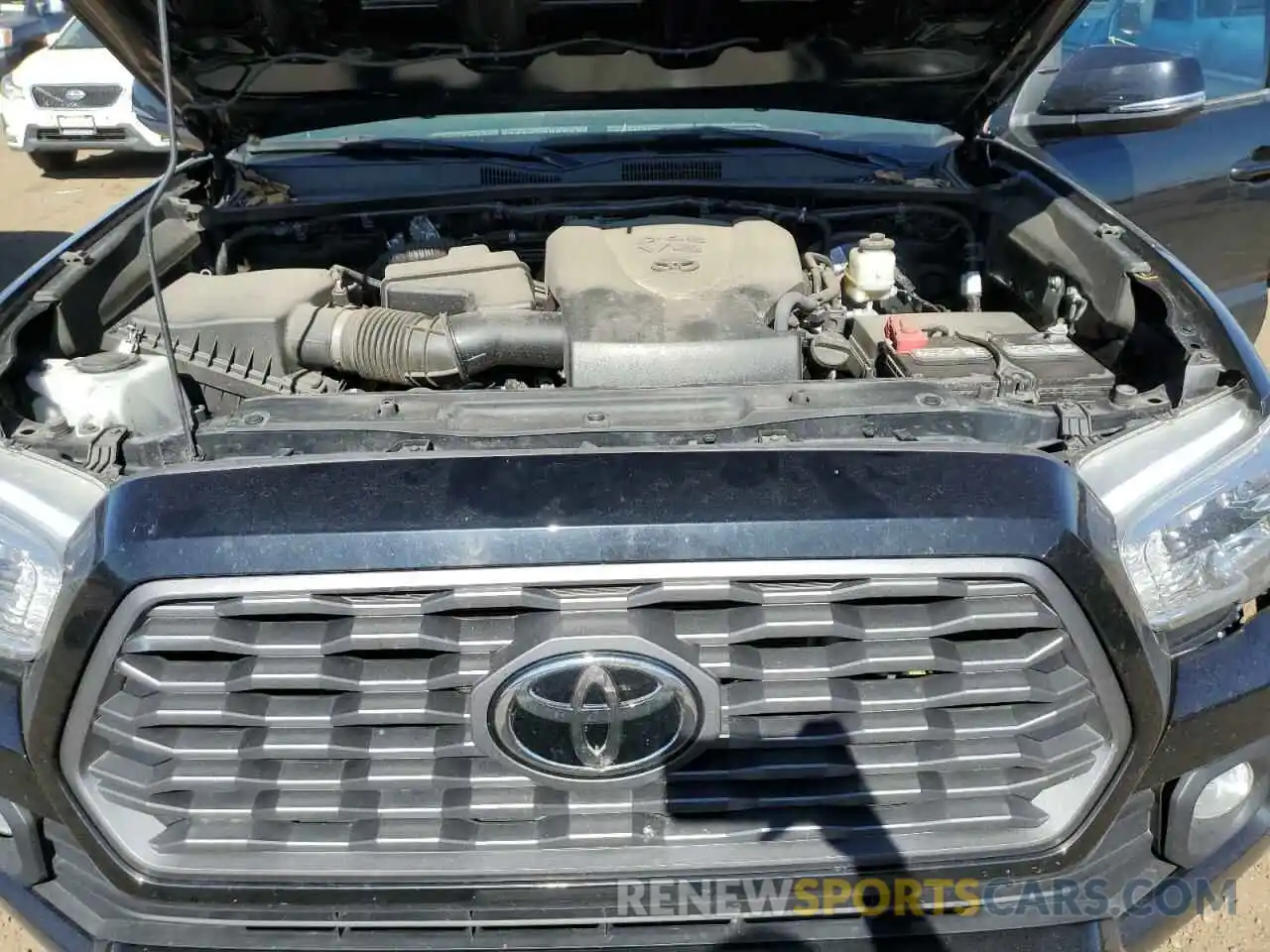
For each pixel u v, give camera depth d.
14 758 1.57
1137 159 3.53
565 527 1.41
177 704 1.50
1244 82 3.74
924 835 1.59
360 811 1.54
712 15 2.48
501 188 2.85
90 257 2.30
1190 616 1.66
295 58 2.56
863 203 2.86
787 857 1.57
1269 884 2.38
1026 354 2.04
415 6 2.39
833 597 1.46
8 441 1.74
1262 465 1.72
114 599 1.44
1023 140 3.41
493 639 1.45
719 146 3.07
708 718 1.48
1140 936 1.67
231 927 1.60
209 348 2.15
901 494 1.45
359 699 1.49
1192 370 1.81
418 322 2.17
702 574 1.42
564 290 2.23
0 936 2.31
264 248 2.82
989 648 1.51
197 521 1.44
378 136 3.08
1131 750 1.57
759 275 2.27
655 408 1.75
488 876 1.55
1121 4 3.70
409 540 1.41
